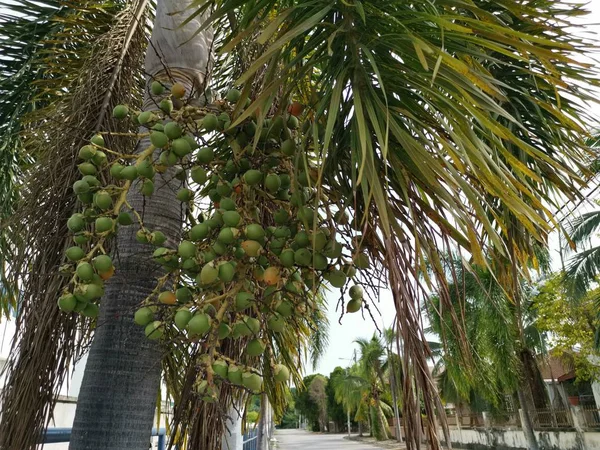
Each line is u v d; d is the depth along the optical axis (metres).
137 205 1.90
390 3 1.45
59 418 5.93
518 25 2.13
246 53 2.50
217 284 1.44
